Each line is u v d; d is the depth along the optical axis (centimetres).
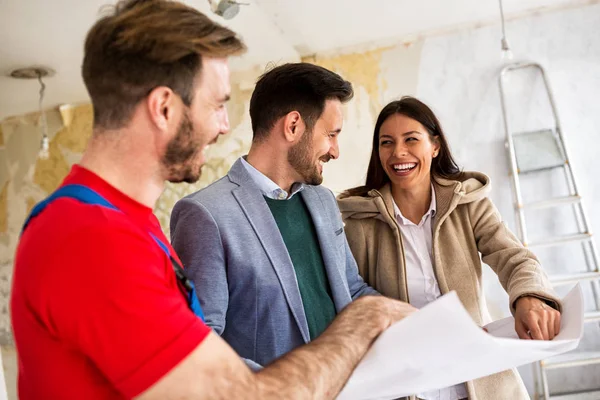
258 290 154
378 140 221
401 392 119
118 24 96
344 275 181
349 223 226
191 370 84
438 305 97
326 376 96
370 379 106
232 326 156
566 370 386
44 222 87
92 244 83
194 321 88
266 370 92
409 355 104
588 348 381
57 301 81
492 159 406
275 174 167
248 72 458
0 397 183
